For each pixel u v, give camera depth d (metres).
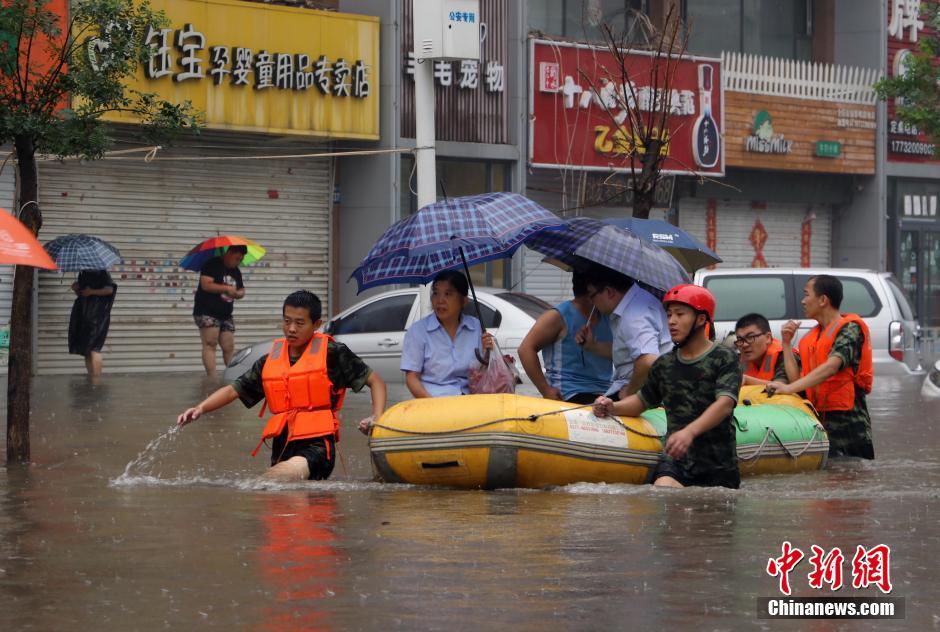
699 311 11.30
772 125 37.53
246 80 28.31
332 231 31.02
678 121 34.75
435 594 7.24
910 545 8.78
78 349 26.28
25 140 13.75
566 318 12.80
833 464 13.96
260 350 24.16
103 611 6.89
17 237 11.45
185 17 27.47
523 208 12.59
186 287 29.12
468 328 12.73
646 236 16.91
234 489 11.46
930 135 36.19
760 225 39.00
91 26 14.48
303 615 6.80
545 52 32.81
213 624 6.63
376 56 30.09
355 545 8.65
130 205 28.30
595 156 33.38
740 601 7.15
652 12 36.38
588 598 7.16
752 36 39.56
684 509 10.26
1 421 17.45
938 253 42.47
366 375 12.23
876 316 25.27
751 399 13.91
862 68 40.03
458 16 22.80
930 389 21.80
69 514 9.98
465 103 31.88
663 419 12.41
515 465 11.35
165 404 20.20
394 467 11.66
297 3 29.78
